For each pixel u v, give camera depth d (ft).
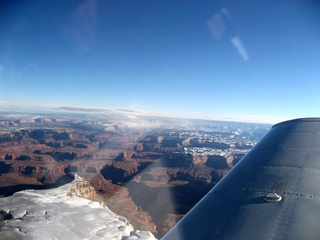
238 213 19.75
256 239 16.56
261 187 22.86
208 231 18.63
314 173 23.97
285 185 22.30
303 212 18.25
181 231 19.70
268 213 18.74
